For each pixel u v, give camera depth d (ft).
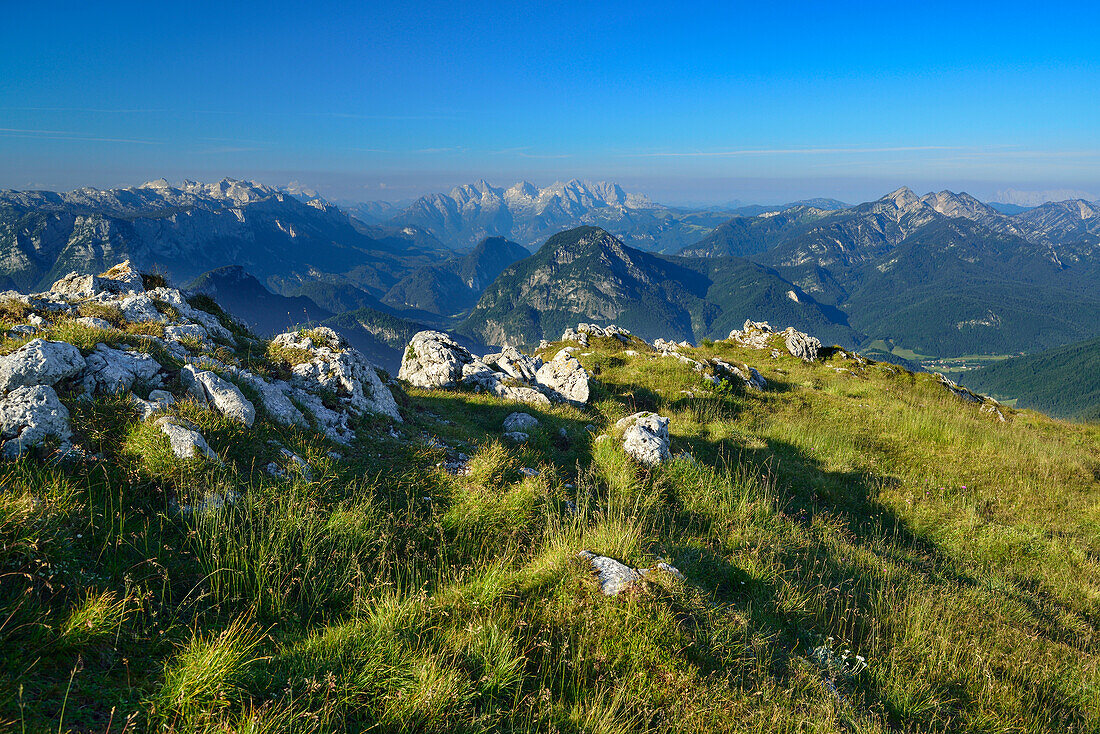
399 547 27.55
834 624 27.55
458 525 30.01
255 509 25.27
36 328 34.12
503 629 20.95
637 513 36.47
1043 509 52.90
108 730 13.25
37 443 23.30
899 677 23.93
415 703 16.24
